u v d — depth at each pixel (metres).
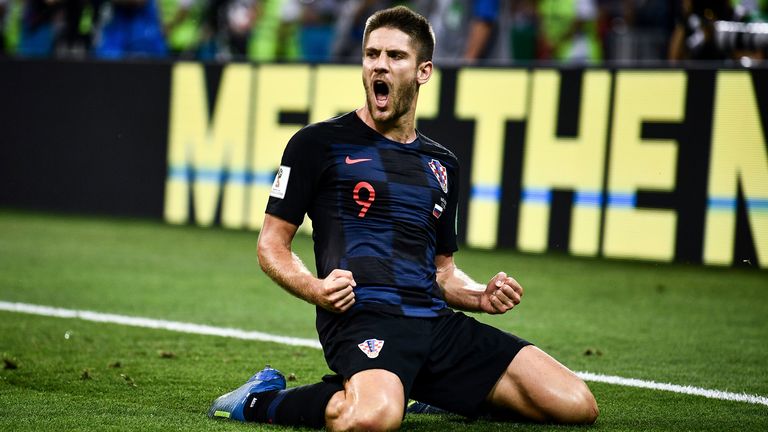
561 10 37.62
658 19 35.69
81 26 37.62
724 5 28.97
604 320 20.22
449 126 28.89
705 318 20.64
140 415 12.36
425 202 12.36
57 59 34.66
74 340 17.30
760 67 25.75
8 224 32.31
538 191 27.94
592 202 27.36
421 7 36.16
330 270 12.09
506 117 28.23
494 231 28.41
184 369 15.32
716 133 26.19
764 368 16.30
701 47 28.92
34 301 20.88
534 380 11.98
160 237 30.44
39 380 14.32
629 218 27.00
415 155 12.49
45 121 34.94
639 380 15.27
